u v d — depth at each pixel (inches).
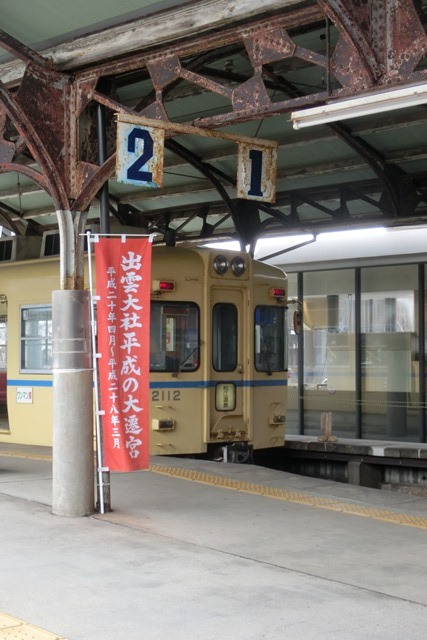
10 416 566.3
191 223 778.2
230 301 517.3
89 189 346.9
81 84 354.3
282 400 546.3
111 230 591.5
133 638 205.2
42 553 283.4
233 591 242.8
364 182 614.2
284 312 551.5
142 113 333.7
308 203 645.9
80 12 332.8
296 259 798.5
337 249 775.1
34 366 552.1
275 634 207.8
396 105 257.1
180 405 492.7
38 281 550.0
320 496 390.6
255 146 339.3
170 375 490.3
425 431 717.9
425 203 614.9
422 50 255.1
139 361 341.4
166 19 313.9
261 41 300.0
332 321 780.6
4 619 217.0
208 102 506.6
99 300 341.1
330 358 781.9
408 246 730.2
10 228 810.8
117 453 342.3
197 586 247.3
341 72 274.4
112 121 366.0
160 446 485.4
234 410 512.4
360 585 250.7
